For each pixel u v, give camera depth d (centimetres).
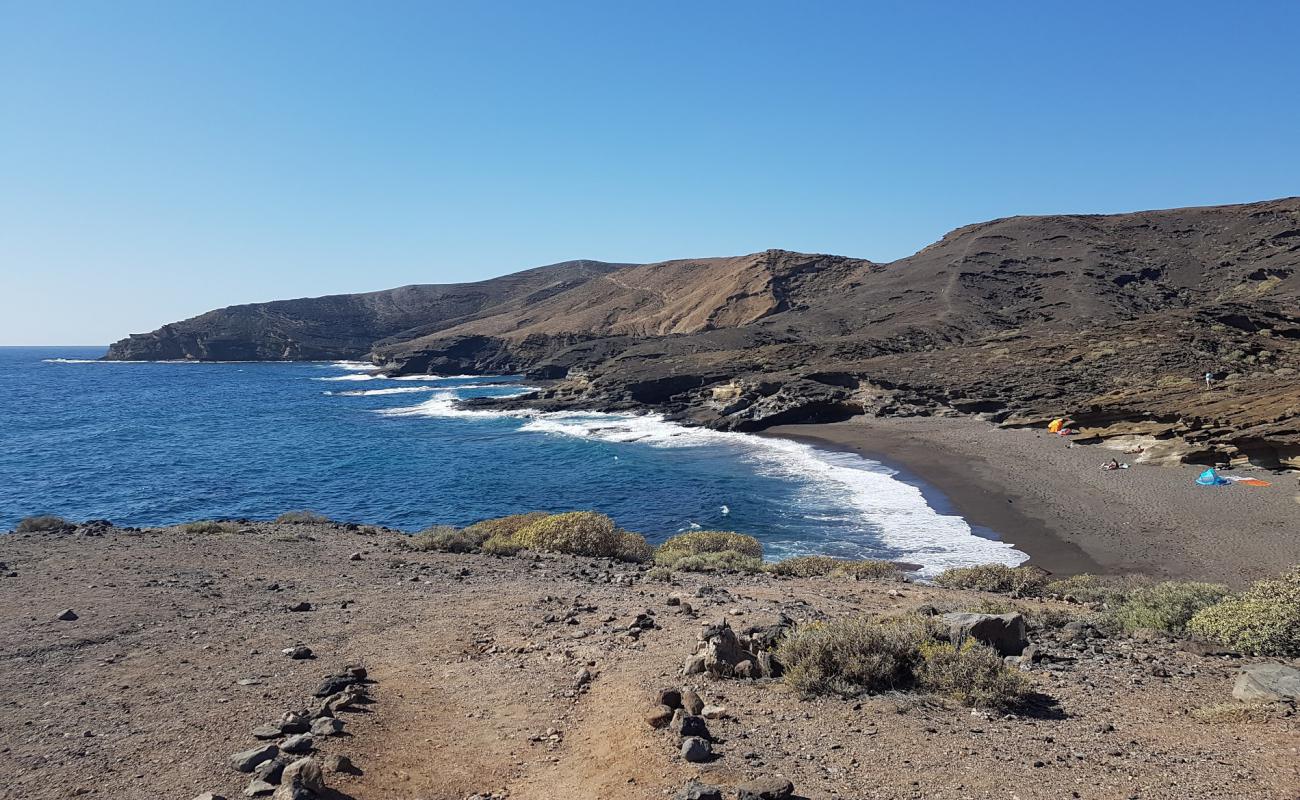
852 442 5378
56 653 865
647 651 877
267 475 4562
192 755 574
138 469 4741
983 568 1766
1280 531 2505
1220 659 846
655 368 9250
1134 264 13075
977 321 10519
